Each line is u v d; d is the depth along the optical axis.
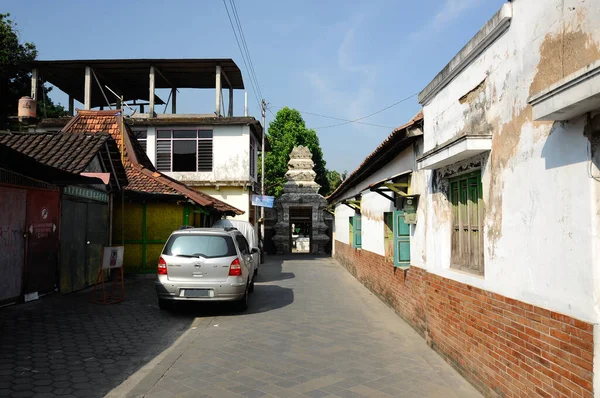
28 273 8.88
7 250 8.27
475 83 5.19
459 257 5.95
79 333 7.15
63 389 4.86
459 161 5.64
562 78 3.36
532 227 3.91
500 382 4.46
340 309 10.01
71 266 10.58
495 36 4.67
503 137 4.47
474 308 5.13
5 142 11.02
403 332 7.76
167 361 5.94
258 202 22.94
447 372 5.63
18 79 23.53
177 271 8.98
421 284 7.46
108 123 16.72
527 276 3.99
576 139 3.30
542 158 3.76
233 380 5.26
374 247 12.24
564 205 3.45
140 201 14.69
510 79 4.34
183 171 22.06
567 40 3.42
